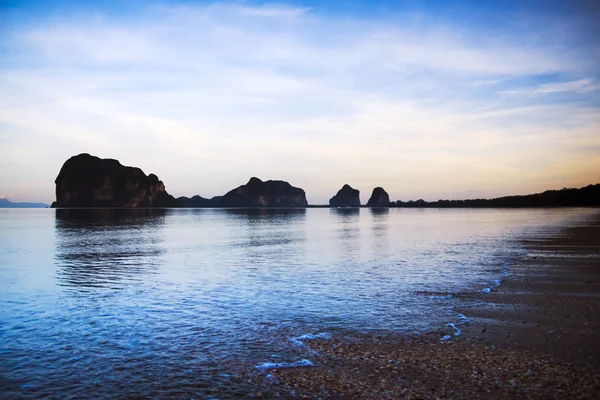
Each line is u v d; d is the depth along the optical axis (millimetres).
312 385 7496
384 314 12586
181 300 15039
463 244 35438
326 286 17375
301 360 8797
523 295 14648
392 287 16922
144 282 18906
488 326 10969
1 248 35344
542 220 77500
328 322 11820
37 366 8672
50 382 7867
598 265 20844
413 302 14148
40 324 11961
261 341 10180
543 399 6695
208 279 19531
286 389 7359
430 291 15953
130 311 13453
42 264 25344
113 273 21672
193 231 59250
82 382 7859
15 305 14461
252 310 13391
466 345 9461
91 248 35281
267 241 41938
